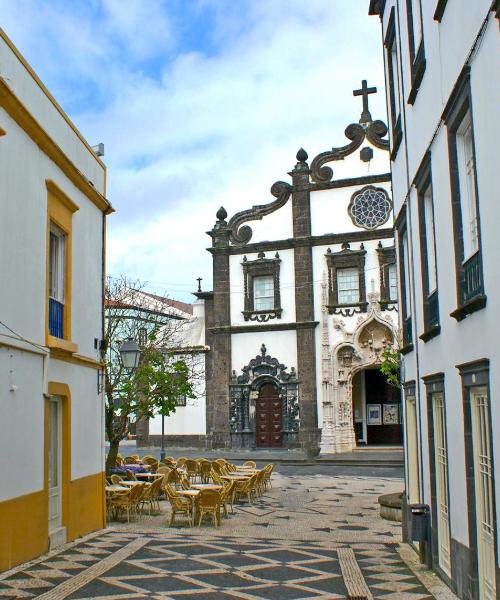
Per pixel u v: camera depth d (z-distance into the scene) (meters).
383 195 32.69
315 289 33.25
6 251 9.67
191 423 35.19
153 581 9.08
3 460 9.34
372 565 10.36
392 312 31.70
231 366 34.38
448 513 8.94
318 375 32.75
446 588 8.83
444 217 9.04
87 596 8.25
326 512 16.72
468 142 8.32
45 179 11.25
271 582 9.18
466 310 7.68
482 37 6.87
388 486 22.08
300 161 34.16
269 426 33.56
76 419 12.50
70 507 12.02
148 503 17.58
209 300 35.59
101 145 15.52
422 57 10.29
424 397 10.90
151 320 25.73
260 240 34.69
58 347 11.30
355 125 33.53
